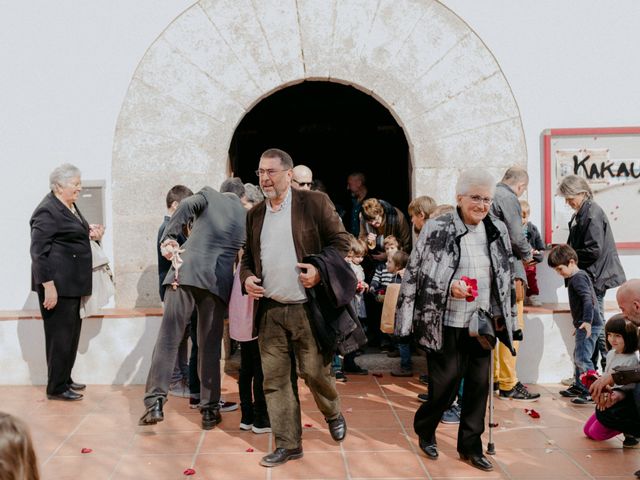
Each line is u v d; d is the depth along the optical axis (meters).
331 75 6.02
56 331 5.39
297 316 4.13
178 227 4.67
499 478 3.92
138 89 5.99
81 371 5.82
